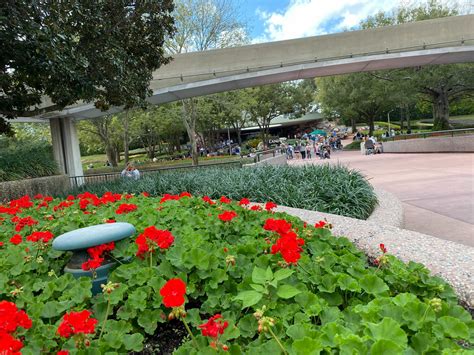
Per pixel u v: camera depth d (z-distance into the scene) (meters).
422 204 7.67
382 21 27.09
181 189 9.15
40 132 29.28
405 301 1.80
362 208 6.65
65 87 8.23
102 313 2.07
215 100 22.14
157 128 30.78
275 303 1.89
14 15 6.89
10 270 2.71
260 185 8.05
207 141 46.47
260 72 15.44
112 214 4.67
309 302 1.95
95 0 8.21
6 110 9.18
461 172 11.59
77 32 8.40
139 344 1.78
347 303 2.11
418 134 24.81
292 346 1.38
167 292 1.58
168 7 10.17
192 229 3.50
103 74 8.62
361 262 2.59
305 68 15.52
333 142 37.69
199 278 2.32
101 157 48.66
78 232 2.66
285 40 15.48
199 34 19.02
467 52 15.21
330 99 36.12
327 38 15.55
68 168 15.82
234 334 1.68
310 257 2.84
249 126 55.41
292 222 3.81
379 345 1.28
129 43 9.88
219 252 2.64
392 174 12.80
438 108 28.14
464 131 21.19
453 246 3.13
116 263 2.72
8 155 13.29
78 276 2.60
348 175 8.05
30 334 1.79
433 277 2.31
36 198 7.22
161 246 2.50
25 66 7.72
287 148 31.84
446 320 1.61
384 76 29.22
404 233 3.64
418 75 24.92
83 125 27.23
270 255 2.47
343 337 1.37
